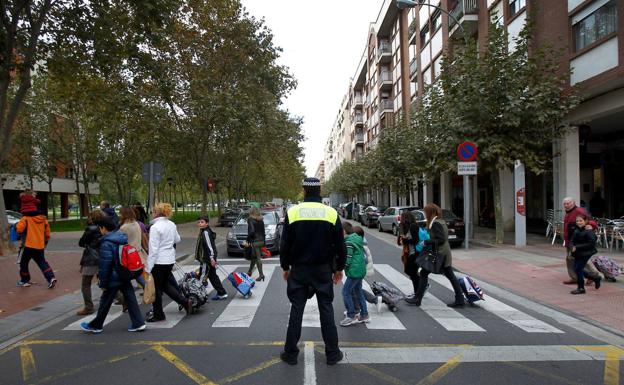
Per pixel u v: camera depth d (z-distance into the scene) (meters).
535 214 21.77
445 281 9.05
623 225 12.49
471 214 17.14
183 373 4.16
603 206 17.80
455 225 14.84
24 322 5.97
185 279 6.63
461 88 13.62
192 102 21.12
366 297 6.44
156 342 5.11
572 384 3.93
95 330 5.51
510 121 12.80
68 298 7.46
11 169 29.23
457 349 4.85
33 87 25.22
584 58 13.14
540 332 5.50
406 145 23.41
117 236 5.48
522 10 16.56
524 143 13.51
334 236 4.42
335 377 4.05
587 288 7.94
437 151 15.11
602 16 12.38
